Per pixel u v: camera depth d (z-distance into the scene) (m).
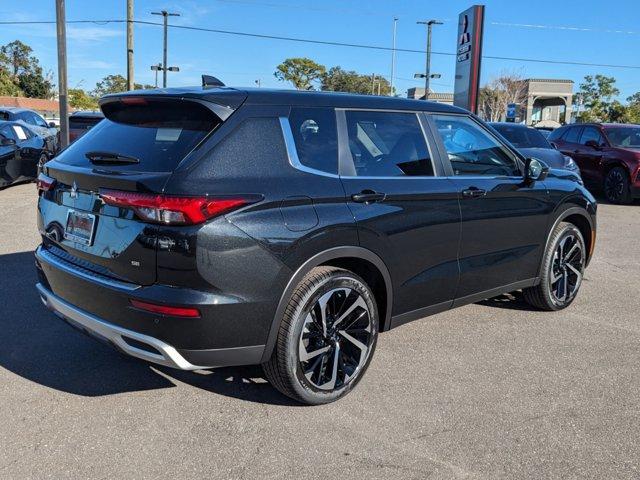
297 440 3.18
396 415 3.47
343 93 3.89
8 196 11.46
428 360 4.27
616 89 58.47
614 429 3.36
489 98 63.94
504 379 3.98
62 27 13.19
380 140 3.89
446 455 3.07
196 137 3.15
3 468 2.88
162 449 3.08
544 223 5.00
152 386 3.77
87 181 3.27
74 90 64.62
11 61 75.19
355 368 3.67
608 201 13.36
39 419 3.34
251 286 3.09
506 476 2.90
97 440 3.15
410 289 3.95
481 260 4.47
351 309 3.58
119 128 3.61
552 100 69.25
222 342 3.08
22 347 4.30
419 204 3.90
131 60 33.09
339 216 3.42
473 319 5.18
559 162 10.59
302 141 3.46
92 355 4.21
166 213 2.90
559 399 3.71
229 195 3.01
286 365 3.31
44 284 3.79
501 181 4.57
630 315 5.37
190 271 2.94
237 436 3.21
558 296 5.34
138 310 3.03
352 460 3.01
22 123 13.34
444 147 4.27
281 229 3.17
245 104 3.29
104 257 3.19
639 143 13.50
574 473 2.94
